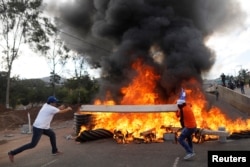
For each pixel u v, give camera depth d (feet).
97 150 30.73
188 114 25.52
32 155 29.60
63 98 107.65
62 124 58.44
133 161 25.80
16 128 56.54
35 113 71.72
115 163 25.40
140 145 32.60
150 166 24.06
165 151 29.14
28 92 125.90
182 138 25.48
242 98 64.64
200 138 32.71
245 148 29.01
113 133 37.63
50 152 30.40
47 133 28.07
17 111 75.00
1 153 31.91
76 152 30.04
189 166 23.54
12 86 123.54
